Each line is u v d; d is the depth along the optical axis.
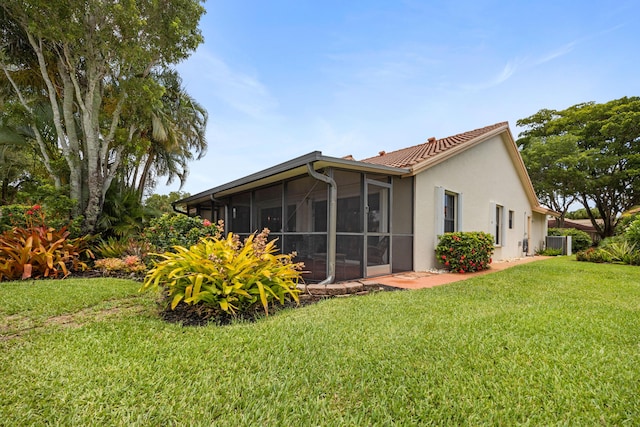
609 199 22.75
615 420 1.82
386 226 7.46
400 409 1.91
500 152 12.23
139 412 1.83
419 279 6.81
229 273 3.87
